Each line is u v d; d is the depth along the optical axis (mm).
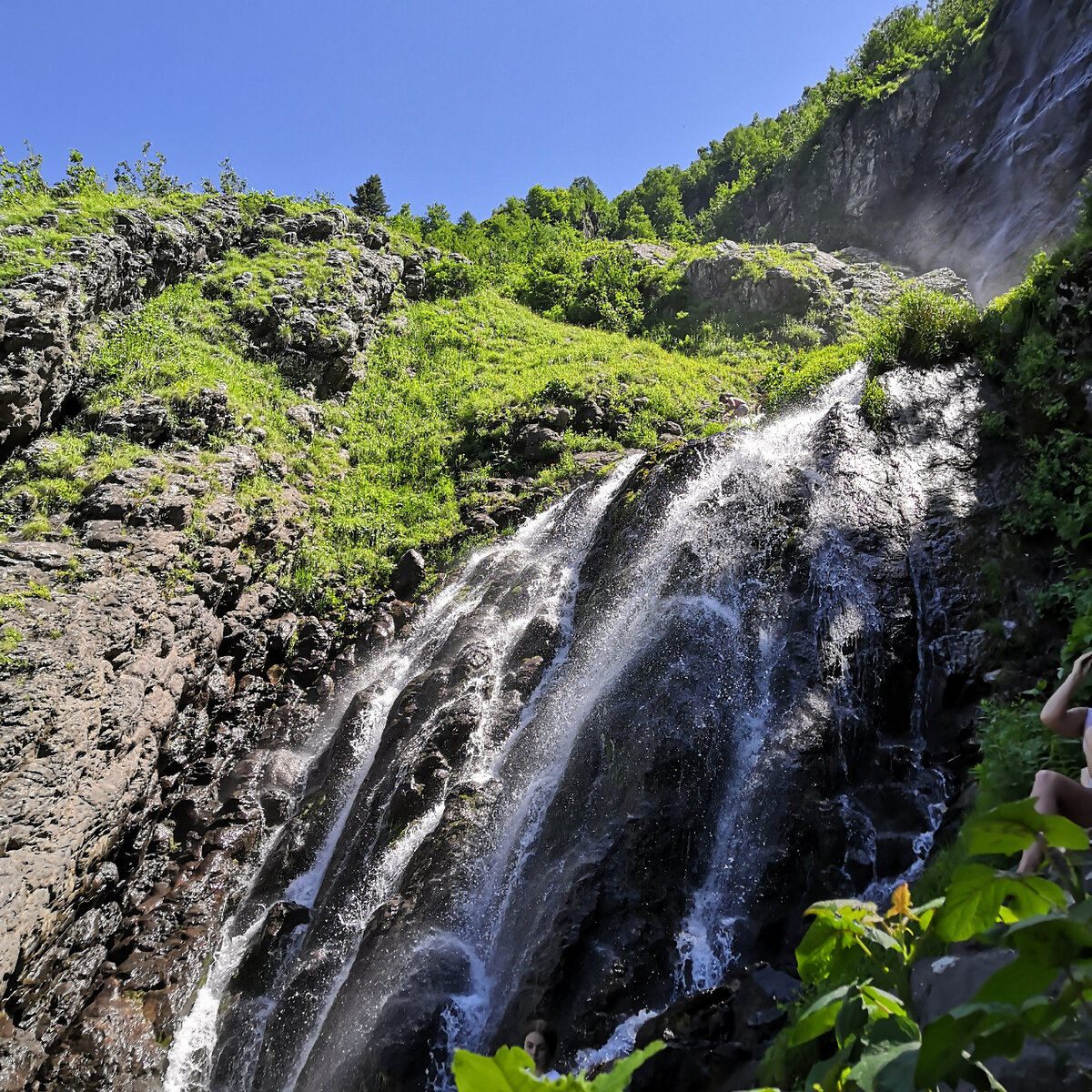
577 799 8203
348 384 20766
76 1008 8617
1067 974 1019
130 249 18250
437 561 15453
